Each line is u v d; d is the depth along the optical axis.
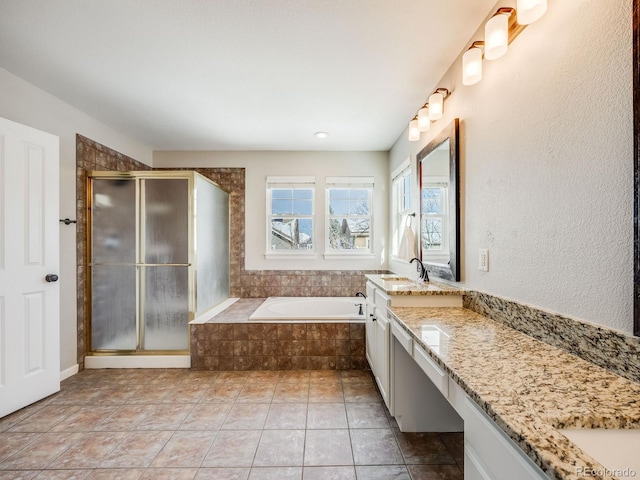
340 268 4.02
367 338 2.71
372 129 3.27
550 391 0.77
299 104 2.68
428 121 2.29
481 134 1.67
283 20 1.65
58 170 2.34
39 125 2.40
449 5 1.54
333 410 2.10
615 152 0.91
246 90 2.43
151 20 1.65
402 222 3.45
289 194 4.11
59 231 2.57
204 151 4.04
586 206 1.01
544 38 1.19
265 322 2.83
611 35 0.92
